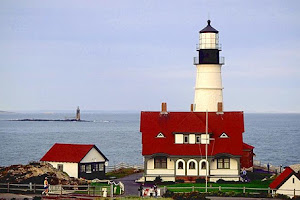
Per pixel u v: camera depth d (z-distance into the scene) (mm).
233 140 99125
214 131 100312
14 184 83688
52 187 82500
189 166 97438
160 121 102188
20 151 191625
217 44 110875
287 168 86125
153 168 98250
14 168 92062
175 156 97062
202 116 103188
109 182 90688
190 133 98688
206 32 110375
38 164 96562
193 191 83875
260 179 99875
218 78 110250
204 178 96750
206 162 96000
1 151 190625
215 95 109875
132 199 77188
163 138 99750
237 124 101125
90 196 80125
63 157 100125
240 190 85562
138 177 104750
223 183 94562
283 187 81812
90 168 101375
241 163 107438
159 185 92938
